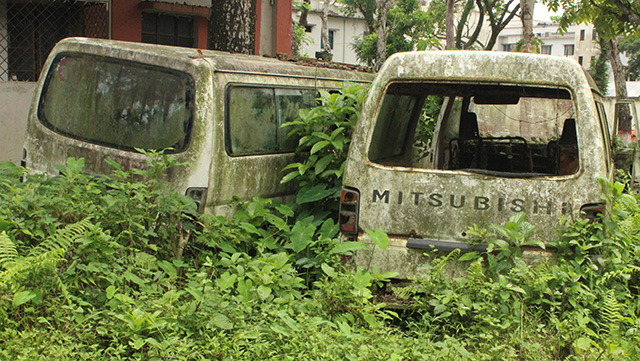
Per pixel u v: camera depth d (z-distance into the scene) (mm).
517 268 4324
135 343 3348
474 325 4160
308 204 5832
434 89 5219
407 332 4227
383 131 5629
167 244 4758
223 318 3738
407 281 4535
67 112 5785
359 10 40156
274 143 5934
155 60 5344
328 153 5777
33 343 3277
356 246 4395
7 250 3652
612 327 3957
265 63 5973
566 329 4016
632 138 12031
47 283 3723
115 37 12023
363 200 4570
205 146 5133
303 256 5098
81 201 4516
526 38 10242
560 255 4375
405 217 4512
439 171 4477
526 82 4363
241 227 5098
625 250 4375
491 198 4414
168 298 3887
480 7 19172
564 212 4332
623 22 11812
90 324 3562
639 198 6891
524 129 6918
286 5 14336
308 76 6512
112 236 4449
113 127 5504
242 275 4324
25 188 4477
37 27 9734
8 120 8984
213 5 9484
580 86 4336
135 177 5262
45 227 4250
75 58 5820
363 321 4219
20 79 9680
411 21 31281
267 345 3562
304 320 3871
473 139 6758
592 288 4266
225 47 9422
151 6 12055
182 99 5191
